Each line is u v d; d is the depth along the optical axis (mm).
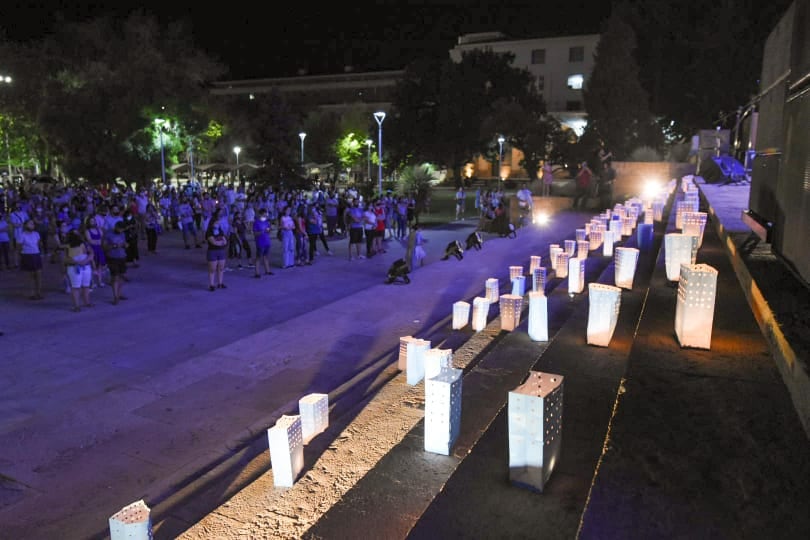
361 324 10344
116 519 3320
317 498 3988
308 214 17969
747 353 3889
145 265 16609
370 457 4602
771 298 4203
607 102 34906
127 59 43219
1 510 4695
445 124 55188
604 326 4910
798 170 4680
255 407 6805
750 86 37531
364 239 22203
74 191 27891
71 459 5559
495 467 3096
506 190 54156
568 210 28828
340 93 84000
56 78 43344
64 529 4469
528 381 2963
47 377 7812
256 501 4004
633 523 2217
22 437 5996
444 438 3604
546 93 66625
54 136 40875
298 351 8852
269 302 12445
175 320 10883
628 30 34875
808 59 4266
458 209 31172
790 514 2230
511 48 67812
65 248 11367
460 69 55875
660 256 7809
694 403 3146
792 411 3033
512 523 2580
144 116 41094
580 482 2895
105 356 8734
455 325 8758
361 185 47094
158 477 5254
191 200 21156
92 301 12227
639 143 35344
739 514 2244
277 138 35938
